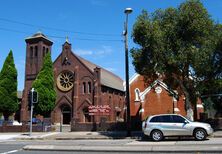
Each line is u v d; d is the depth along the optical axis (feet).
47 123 152.46
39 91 183.52
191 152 51.78
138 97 168.55
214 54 98.94
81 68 211.00
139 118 138.92
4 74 185.06
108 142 79.41
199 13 86.99
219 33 93.04
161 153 51.83
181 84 95.76
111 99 225.56
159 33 86.07
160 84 154.51
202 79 97.14
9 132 147.13
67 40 217.36
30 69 223.71
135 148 56.44
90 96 205.05
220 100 160.25
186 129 76.28
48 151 59.06
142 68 93.30
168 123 77.56
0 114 183.93
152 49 87.30
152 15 91.76
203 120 124.47
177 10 89.61
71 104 209.26
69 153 55.01
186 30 87.20
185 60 86.79
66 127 188.85
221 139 77.46
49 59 192.34
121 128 133.49
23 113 215.10
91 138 98.22
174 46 87.81
